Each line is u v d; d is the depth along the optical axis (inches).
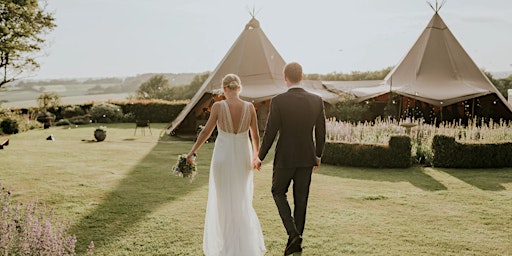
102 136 568.1
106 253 152.5
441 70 700.0
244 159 149.5
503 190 256.5
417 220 194.1
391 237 170.4
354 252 153.8
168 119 1021.2
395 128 445.1
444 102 612.7
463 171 327.6
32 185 272.4
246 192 149.9
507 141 348.2
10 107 962.1
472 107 664.4
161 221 191.9
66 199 234.7
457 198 236.1
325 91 748.0
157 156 417.7
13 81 978.1
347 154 355.9
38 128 818.8
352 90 742.5
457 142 343.6
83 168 341.7
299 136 151.3
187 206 219.0
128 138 607.2
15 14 938.1
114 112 982.4
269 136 149.6
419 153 374.9
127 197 239.3
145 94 2321.6
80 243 162.7
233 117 147.6
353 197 238.7
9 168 338.6
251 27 715.4
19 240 127.3
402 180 291.9
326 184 278.2
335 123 468.4
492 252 154.6
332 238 168.9
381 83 792.3
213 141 552.4
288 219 147.7
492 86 683.4
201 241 165.5
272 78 662.5
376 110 737.6
